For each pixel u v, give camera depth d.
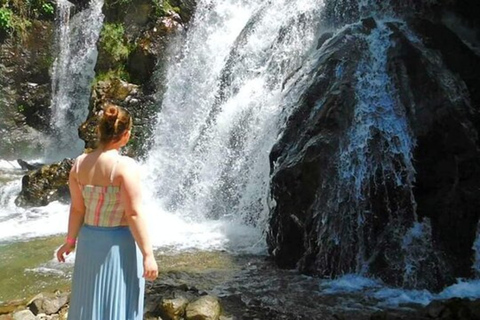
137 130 11.42
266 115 9.27
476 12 8.96
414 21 8.51
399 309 5.96
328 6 9.73
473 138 7.14
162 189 10.63
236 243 8.33
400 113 7.41
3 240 8.73
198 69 11.40
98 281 3.80
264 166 8.94
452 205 6.83
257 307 6.05
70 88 15.09
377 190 7.06
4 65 14.98
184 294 6.11
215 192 9.70
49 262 7.71
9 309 6.20
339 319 5.71
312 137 7.48
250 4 11.77
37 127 15.34
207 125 10.42
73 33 15.29
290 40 9.91
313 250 7.06
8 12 14.94
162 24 11.89
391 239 6.85
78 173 3.85
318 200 7.07
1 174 13.05
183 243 8.34
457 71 7.91
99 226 3.82
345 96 7.59
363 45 8.21
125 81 11.99
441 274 6.55
